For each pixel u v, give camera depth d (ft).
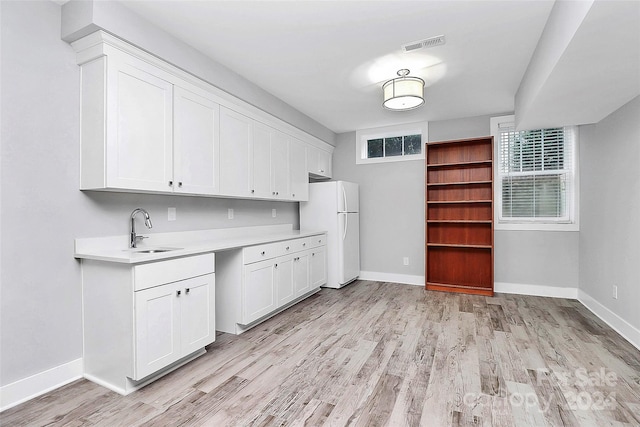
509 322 10.62
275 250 11.26
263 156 12.08
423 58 9.45
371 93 12.24
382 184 17.07
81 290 7.36
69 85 7.12
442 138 15.67
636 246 8.84
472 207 14.84
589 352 8.34
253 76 10.70
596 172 11.49
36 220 6.61
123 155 7.16
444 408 6.04
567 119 10.94
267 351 8.55
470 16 7.43
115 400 6.36
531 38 8.30
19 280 6.37
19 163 6.36
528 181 14.26
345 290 15.07
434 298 13.60
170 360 7.23
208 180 9.52
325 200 15.55
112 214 8.00
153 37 7.66
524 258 14.20
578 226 13.28
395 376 7.22
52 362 6.84
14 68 6.29
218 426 5.57
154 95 7.89
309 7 7.09
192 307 7.84
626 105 9.37
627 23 5.18
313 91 12.02
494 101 13.09
